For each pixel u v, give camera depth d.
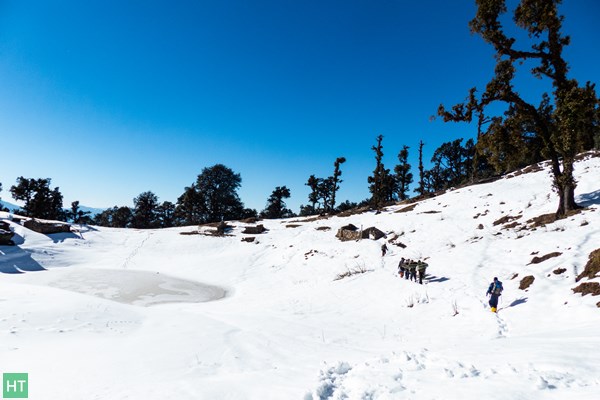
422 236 27.98
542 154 20.94
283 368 7.31
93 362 7.89
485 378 5.34
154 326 12.96
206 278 30.23
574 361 5.65
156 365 7.79
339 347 9.72
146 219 83.88
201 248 42.00
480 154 23.05
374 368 6.48
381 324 13.11
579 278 12.23
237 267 33.19
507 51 19.39
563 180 20.02
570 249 15.05
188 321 13.86
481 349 7.60
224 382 6.06
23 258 33.00
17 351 8.71
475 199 33.75
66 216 73.88
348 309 16.27
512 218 24.77
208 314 16.75
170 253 40.69
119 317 13.96
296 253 33.91
